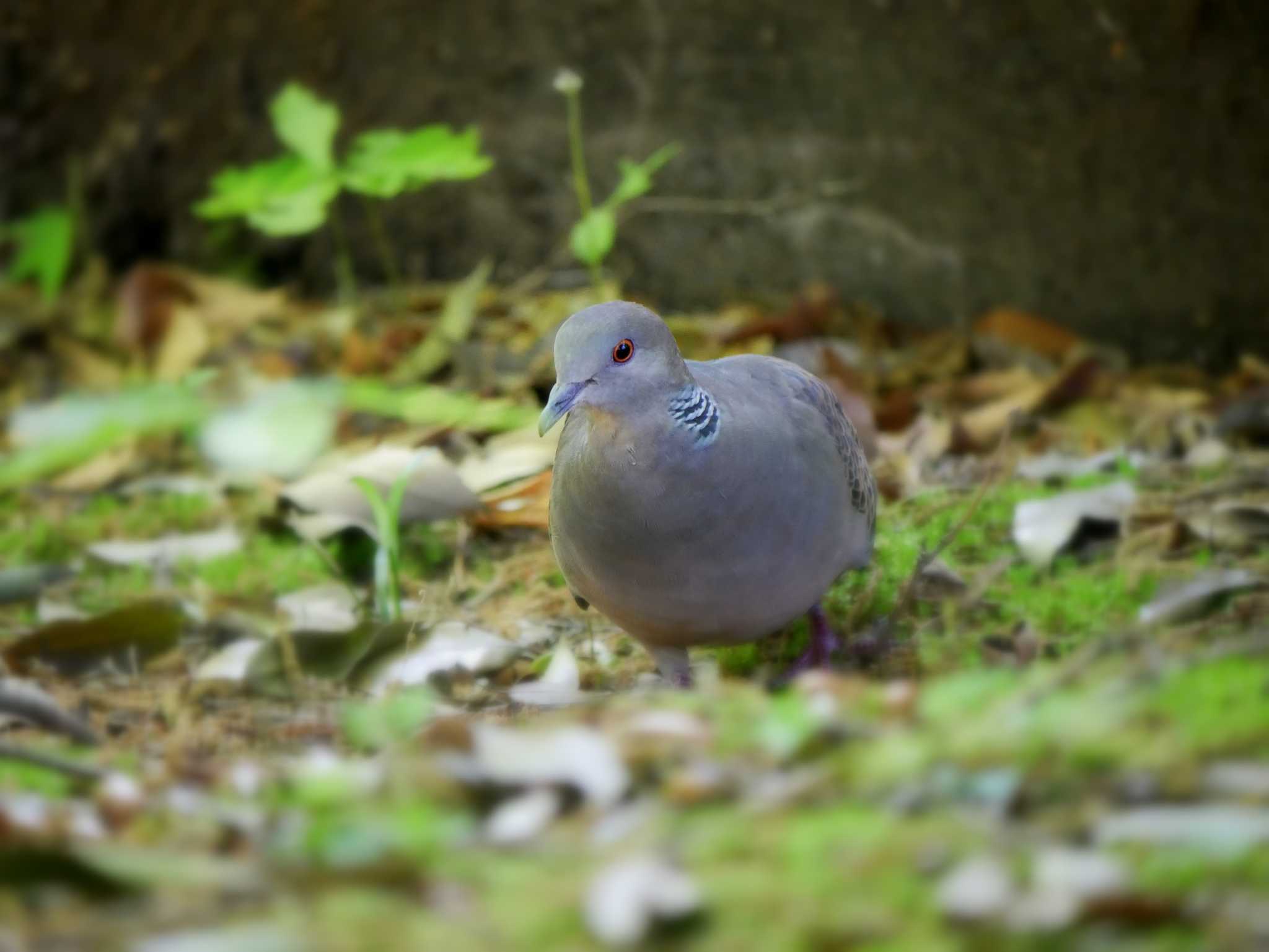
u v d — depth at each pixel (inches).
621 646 366.9
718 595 307.4
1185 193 529.0
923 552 362.6
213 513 472.4
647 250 596.7
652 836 200.2
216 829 207.0
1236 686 230.2
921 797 204.8
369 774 227.0
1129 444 480.7
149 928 182.4
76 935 181.5
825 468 314.2
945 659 341.7
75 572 422.6
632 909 179.0
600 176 594.6
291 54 614.9
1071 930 175.6
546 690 311.3
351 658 344.2
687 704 253.3
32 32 635.5
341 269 619.5
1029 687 238.5
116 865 189.9
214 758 287.0
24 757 228.8
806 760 219.1
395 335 544.1
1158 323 541.6
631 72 585.0
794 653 360.5
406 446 457.4
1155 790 201.0
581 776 214.4
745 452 298.8
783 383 327.6
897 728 227.1
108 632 353.7
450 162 507.8
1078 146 538.0
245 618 371.2
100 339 599.8
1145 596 367.9
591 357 296.0
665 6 574.9
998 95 542.9
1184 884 183.0
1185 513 402.0
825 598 373.7
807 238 577.6
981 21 538.3
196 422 258.8
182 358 557.3
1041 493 434.3
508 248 608.7
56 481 499.2
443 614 387.2
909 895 184.2
